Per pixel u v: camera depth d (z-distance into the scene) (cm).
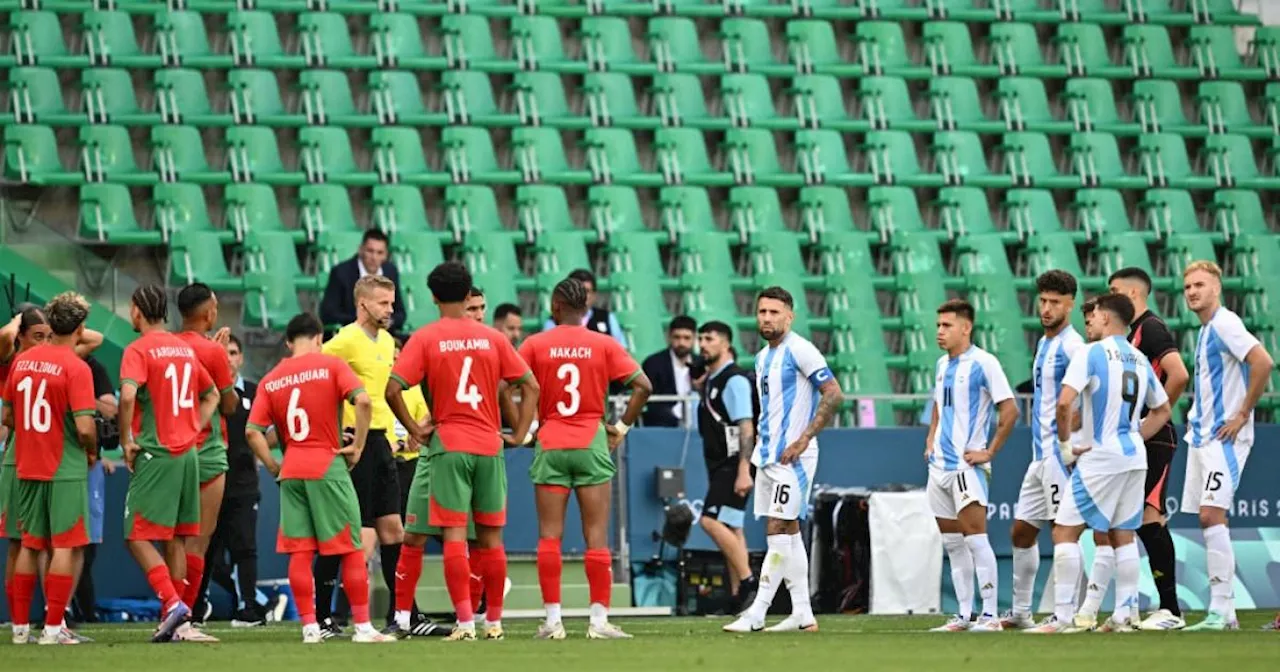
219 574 4631
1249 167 7600
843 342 6494
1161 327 3694
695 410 5025
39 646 3184
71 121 6375
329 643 3191
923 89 7625
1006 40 7669
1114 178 7419
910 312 6625
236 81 6694
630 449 4922
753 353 6706
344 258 6294
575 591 4838
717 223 7156
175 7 6806
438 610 4738
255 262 6194
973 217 7175
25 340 3584
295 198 6662
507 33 7288
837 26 7706
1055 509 3625
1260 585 5041
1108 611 4859
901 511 4766
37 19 6575
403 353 3216
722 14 7494
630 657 2677
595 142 6950
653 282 6475
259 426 3256
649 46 7456
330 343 3672
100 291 5866
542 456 3331
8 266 5641
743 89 7269
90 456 3431
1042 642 3048
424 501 3347
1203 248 7206
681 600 4800
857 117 7512
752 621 3644
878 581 4738
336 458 3253
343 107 6812
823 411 3591
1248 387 3500
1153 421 3497
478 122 6906
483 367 3234
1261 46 7975
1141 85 7662
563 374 3322
